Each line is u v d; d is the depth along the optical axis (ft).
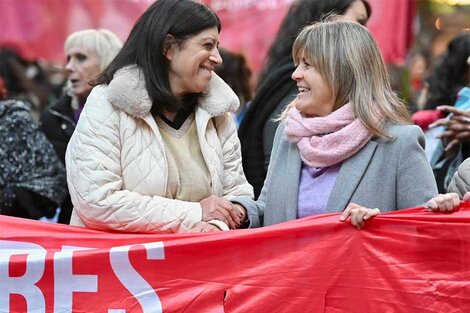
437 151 34.73
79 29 48.24
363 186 25.41
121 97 26.12
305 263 25.04
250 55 47.85
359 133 25.34
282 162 26.73
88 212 26.18
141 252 25.50
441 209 24.62
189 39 26.53
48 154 33.73
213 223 26.21
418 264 24.75
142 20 26.81
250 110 32.35
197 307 25.36
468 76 38.11
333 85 25.50
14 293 25.77
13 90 54.39
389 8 48.49
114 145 26.25
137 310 25.54
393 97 25.77
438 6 66.13
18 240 26.18
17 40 48.42
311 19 33.24
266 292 25.16
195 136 27.45
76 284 25.66
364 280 24.89
